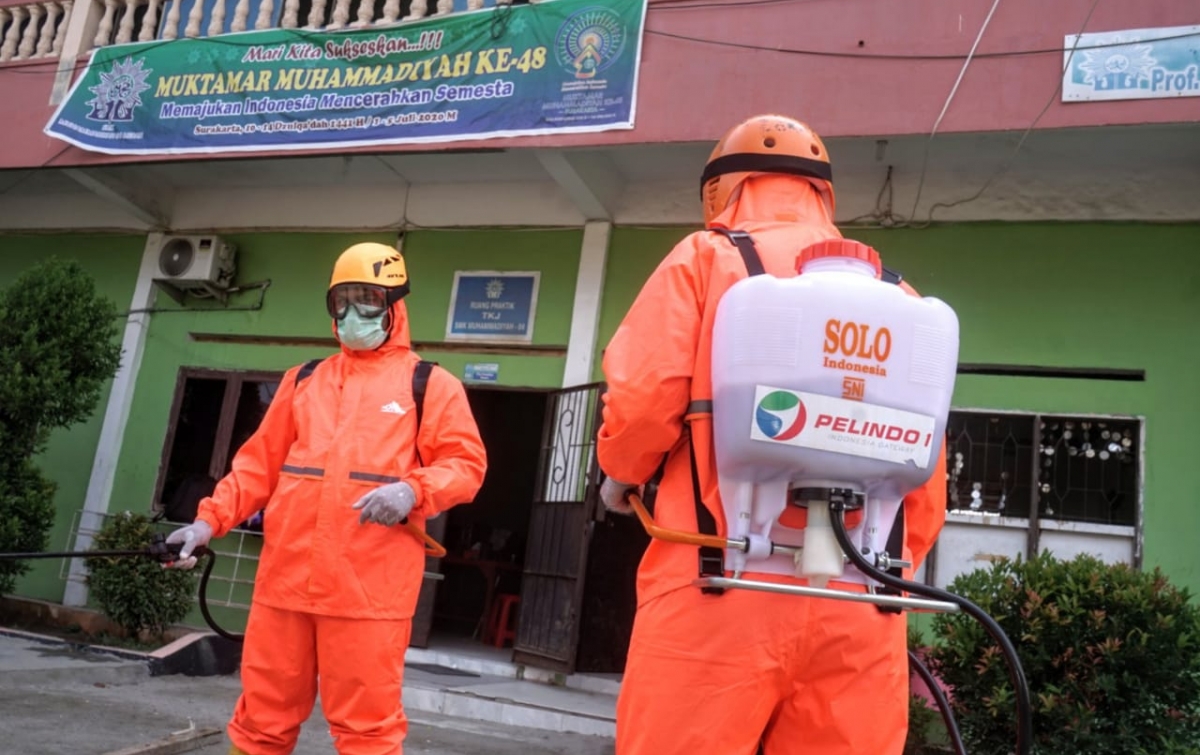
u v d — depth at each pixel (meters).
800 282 1.78
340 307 3.42
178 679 6.32
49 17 8.94
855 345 1.76
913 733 5.06
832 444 1.74
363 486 3.19
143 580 7.24
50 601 8.72
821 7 6.28
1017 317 6.54
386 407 3.32
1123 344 6.31
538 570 7.43
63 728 4.57
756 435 1.74
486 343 8.02
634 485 2.05
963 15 5.98
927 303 1.85
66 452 9.14
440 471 3.26
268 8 8.05
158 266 9.12
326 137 7.41
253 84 7.73
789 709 1.88
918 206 6.87
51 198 9.83
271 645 3.14
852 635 1.83
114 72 8.25
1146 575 4.62
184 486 8.52
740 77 6.38
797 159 2.18
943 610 1.81
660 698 1.83
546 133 6.77
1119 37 5.65
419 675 6.83
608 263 7.73
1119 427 6.27
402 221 8.49
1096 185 6.54
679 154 7.17
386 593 3.14
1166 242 6.36
